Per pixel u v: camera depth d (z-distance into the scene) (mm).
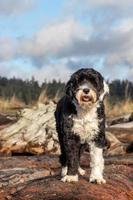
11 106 25281
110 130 17453
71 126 9164
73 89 9102
